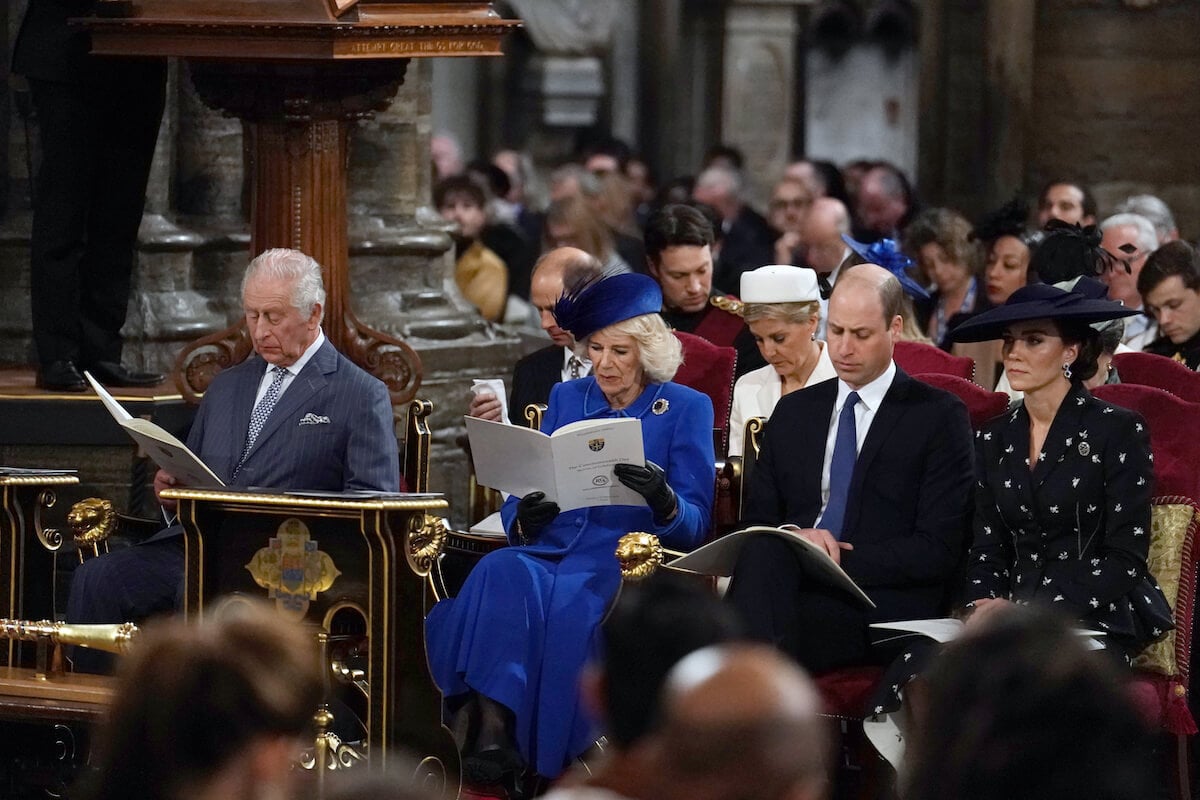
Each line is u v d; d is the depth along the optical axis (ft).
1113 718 30.45
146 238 101.71
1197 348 95.50
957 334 71.36
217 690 30.89
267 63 80.23
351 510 64.18
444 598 77.36
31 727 72.08
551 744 70.79
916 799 31.37
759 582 68.23
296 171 82.02
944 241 116.16
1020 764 30.25
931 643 66.33
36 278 90.79
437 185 146.92
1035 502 69.77
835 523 73.26
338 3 76.43
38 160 104.99
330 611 65.57
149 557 75.46
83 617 74.23
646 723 37.50
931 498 71.87
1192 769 80.43
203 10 78.33
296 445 75.46
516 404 90.22
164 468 72.95
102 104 89.35
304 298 75.25
